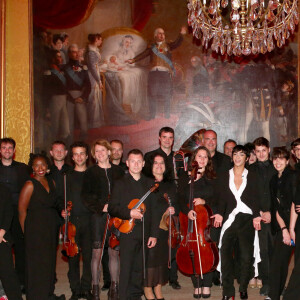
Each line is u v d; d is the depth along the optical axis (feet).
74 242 14.66
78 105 28.66
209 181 15.44
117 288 14.55
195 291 15.96
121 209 13.29
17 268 16.72
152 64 29.01
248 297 15.84
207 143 18.17
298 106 28.68
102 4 28.86
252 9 17.15
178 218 15.31
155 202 13.94
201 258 14.17
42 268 13.78
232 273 14.94
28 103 27.84
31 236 13.82
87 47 28.78
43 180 14.38
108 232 14.62
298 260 12.82
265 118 28.86
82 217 15.12
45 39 28.37
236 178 15.26
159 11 28.94
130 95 28.94
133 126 28.96
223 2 17.74
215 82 28.99
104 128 28.81
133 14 28.91
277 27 18.48
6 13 27.89
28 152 27.78
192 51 28.96
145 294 14.69
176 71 29.01
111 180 15.16
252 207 14.97
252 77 28.91
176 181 16.06
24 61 27.89
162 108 29.04
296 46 28.68
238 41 18.29
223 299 14.85
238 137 28.94
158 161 14.87
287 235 13.61
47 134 28.32
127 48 28.94
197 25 18.95
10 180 16.75
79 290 15.43
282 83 28.81
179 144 28.96
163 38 28.94
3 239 13.21
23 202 13.93
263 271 16.38
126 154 28.86
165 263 14.46
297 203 13.12
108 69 28.89
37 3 28.22
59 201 14.80
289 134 28.78
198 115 28.99
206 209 14.57
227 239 14.96
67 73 28.58
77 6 28.68
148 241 13.75
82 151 15.61
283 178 14.14
